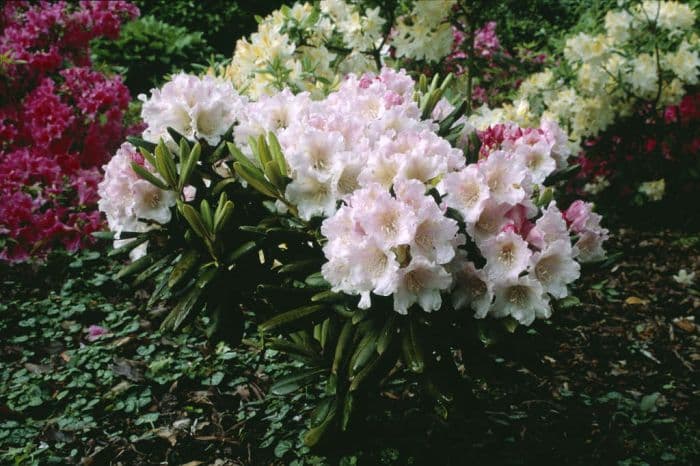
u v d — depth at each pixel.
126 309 1.67
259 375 1.49
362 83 1.26
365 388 1.12
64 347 1.55
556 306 1.11
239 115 1.21
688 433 1.36
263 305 1.18
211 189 1.16
